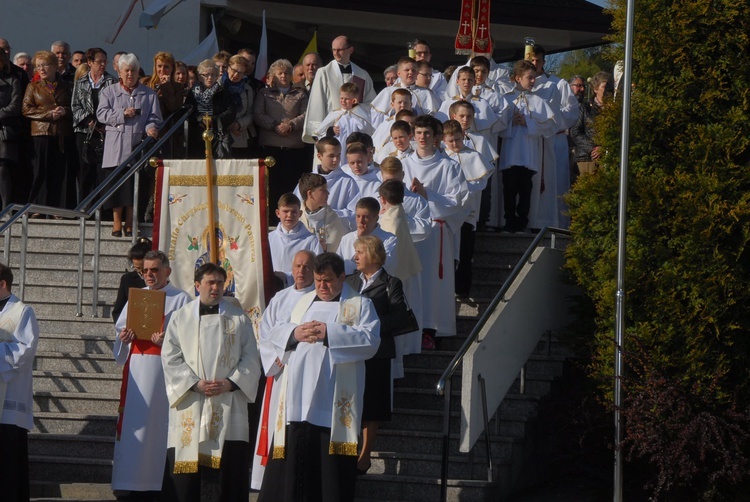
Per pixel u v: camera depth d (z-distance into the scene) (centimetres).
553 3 3209
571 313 1752
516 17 3159
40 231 2008
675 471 1458
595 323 1670
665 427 1456
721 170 1530
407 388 1677
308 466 1320
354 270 1547
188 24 2945
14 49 2912
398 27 3175
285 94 2152
